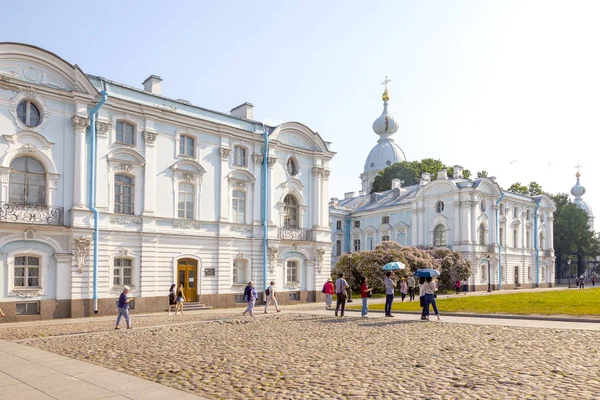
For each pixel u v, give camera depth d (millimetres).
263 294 34906
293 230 37156
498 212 64312
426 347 13789
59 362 12234
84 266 26812
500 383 9297
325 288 29234
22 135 25469
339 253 73812
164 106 31062
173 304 28062
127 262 28938
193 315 27047
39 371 11125
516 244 68062
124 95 29391
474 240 59750
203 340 16062
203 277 32062
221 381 9914
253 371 10820
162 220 30312
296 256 37438
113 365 11867
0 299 24266
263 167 35656
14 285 24938
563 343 14055
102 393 9086
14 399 8758
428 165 82562
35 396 8945
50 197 26156
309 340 15625
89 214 27125
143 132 29812
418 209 64312
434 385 9242
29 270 25531
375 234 71312
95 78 28469
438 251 55031
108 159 28219
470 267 55094
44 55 26266
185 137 32062
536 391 8672
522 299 32281
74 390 9336
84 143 27328
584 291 47125
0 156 24719
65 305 26109
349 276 46938
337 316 24266
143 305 29000
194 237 31656
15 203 25172
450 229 60875
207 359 12391
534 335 15875
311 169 39000
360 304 34438
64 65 26906
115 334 18188
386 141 112188
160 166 30500
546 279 73562
